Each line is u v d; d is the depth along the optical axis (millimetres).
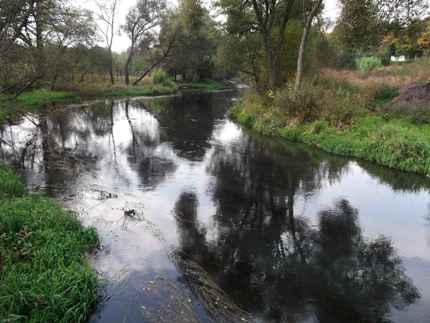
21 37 11227
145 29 44500
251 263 5859
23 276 4508
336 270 5734
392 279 5508
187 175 10633
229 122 21078
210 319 4344
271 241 6660
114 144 14930
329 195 9117
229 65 24312
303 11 20359
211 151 13820
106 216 7238
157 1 43031
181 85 54375
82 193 8602
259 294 5016
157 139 16094
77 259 5273
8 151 13070
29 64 12977
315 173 10945
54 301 4156
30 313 4047
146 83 47406
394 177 10414
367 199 8852
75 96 33125
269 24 20609
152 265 5504
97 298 4621
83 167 11164
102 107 27750
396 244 6648
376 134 12484
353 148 12703
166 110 27016
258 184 9930
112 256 5684
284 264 5871
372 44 19609
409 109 14383
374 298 5023
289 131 15883
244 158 12734
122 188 9227
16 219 5781
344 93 17391
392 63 31797
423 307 4848
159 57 47594
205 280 5215
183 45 45062
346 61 34031
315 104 16234
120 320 4254
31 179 9633
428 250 6441
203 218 7547
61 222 6207
